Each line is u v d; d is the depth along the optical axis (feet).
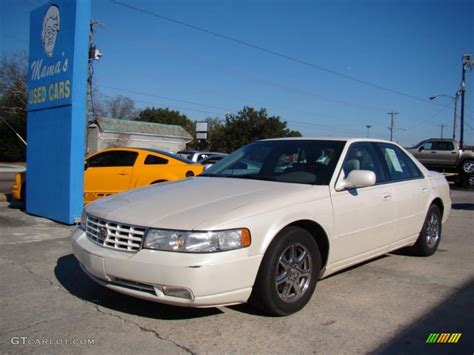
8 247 20.70
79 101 26.02
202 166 33.94
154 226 11.49
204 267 10.96
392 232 16.97
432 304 14.03
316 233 13.87
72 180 25.98
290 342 11.21
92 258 12.17
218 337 11.42
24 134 145.28
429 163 71.15
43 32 28.66
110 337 11.36
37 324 12.12
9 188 51.85
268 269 11.99
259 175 15.58
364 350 10.88
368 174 14.33
